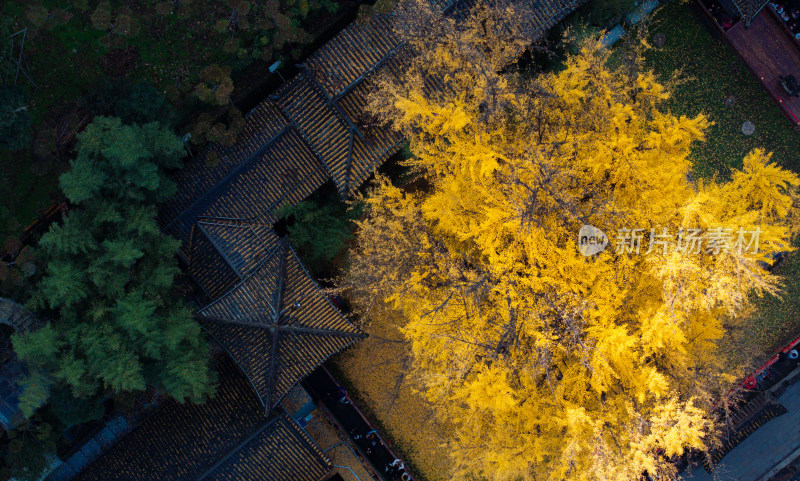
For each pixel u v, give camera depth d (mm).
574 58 20797
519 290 17609
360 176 20953
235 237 21344
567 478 18281
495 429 18922
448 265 18594
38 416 20250
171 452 20859
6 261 20188
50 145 19594
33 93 20562
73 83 20875
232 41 21203
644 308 18094
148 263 19359
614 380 17953
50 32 20531
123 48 21172
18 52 20250
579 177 18203
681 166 17906
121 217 18672
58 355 18344
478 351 18125
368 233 19984
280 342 20047
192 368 18875
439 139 18672
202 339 20125
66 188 17625
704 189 18812
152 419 21234
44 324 19625
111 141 18016
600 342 16703
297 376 20547
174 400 21234
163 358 19125
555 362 18156
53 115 20688
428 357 19953
